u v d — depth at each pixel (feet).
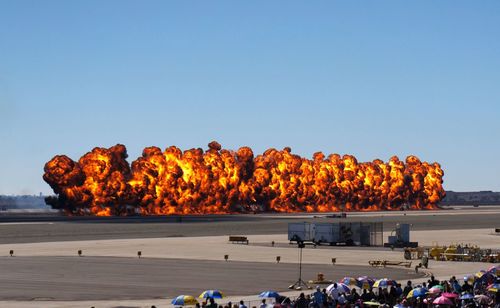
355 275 464.65
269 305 269.23
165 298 362.33
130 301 351.46
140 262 554.46
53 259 576.61
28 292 383.65
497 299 285.43
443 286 302.66
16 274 469.16
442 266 524.52
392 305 287.48
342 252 652.07
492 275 339.36
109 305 337.52
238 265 533.96
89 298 361.71
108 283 423.23
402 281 426.10
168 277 453.99
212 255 618.85
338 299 283.38
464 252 593.42
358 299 281.74
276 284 419.95
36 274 469.57
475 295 292.20
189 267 517.55
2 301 350.64
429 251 621.31
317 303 279.08
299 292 384.47
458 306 272.31
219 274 471.62
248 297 366.02
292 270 497.46
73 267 513.86
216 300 352.69
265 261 565.94
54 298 361.71
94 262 552.82
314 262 556.92
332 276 459.32
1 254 624.18
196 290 392.47
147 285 414.62
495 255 577.02
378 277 451.12
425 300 279.69
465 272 482.69
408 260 570.46
